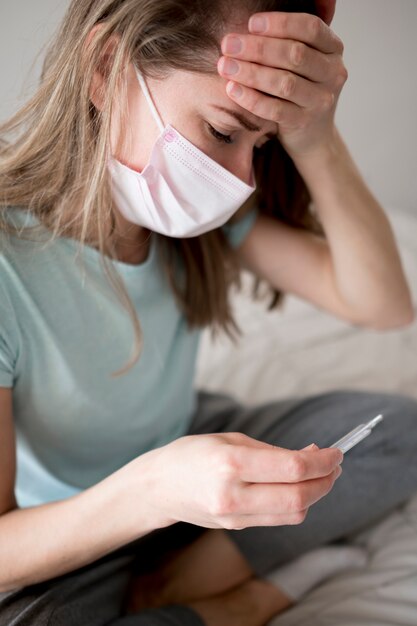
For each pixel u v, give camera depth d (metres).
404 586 0.92
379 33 1.61
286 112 0.73
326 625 0.88
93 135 0.77
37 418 0.88
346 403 1.07
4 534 0.76
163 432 1.02
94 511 0.71
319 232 1.12
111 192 0.81
